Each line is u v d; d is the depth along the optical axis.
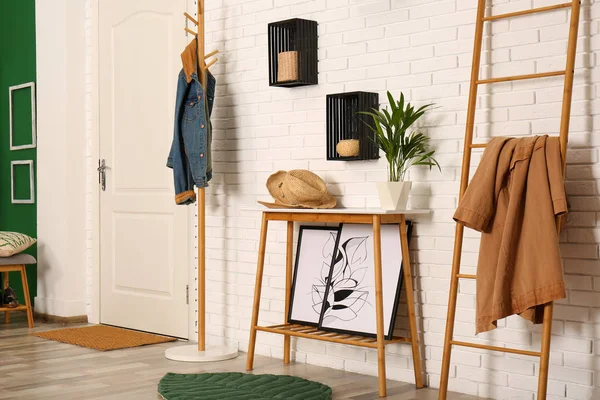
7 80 6.96
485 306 3.43
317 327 4.33
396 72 4.16
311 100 4.57
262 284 4.85
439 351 3.99
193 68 4.76
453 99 3.92
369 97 4.19
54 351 4.93
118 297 5.91
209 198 5.19
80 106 6.21
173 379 4.05
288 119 4.70
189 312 5.34
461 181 3.65
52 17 6.28
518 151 3.38
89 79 6.20
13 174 6.87
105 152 6.03
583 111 3.45
